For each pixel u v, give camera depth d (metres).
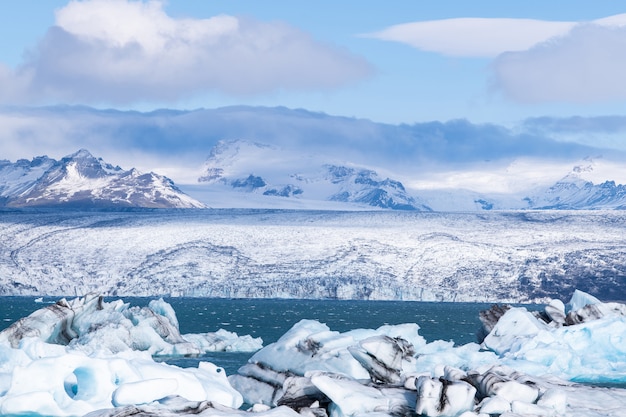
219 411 21.66
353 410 23.17
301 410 23.77
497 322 45.69
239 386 30.02
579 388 26.70
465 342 77.88
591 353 41.22
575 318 48.59
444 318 127.44
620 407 24.36
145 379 24.67
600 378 36.34
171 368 26.11
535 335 42.38
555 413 22.69
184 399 22.64
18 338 42.50
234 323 103.94
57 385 24.11
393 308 166.62
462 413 22.41
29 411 23.19
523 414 22.34
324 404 24.50
